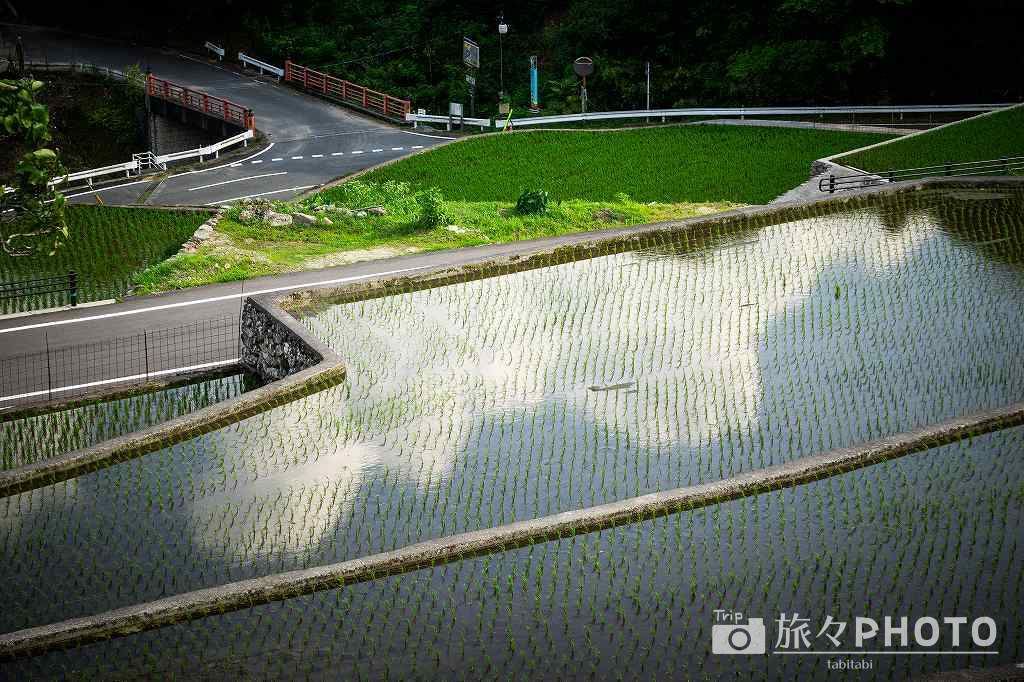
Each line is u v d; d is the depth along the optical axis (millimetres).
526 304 29438
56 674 16562
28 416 25062
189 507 20703
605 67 61094
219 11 69812
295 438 23047
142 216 40375
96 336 29328
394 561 18719
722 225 33969
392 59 66125
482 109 61562
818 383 24906
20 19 71500
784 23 57312
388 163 48875
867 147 46281
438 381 25391
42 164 21797
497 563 18922
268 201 39219
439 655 16844
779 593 18000
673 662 16625
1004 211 34750
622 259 32188
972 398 23984
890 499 20328
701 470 21750
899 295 29141
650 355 26469
